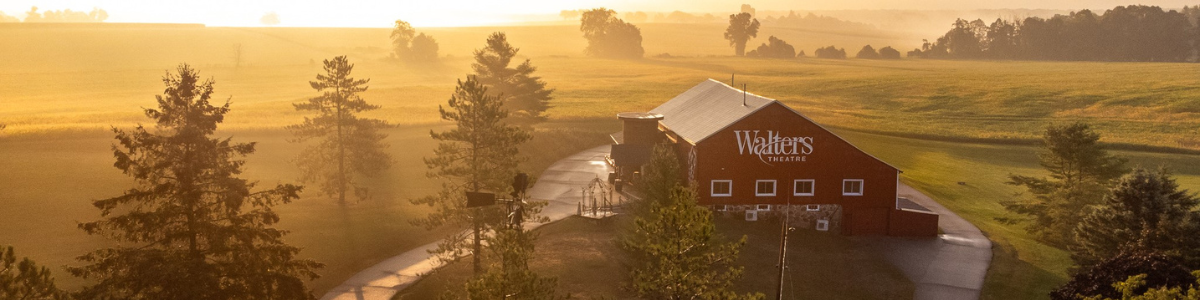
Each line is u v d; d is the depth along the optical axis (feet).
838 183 185.78
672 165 132.46
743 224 182.91
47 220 158.51
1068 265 167.94
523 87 284.61
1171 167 284.61
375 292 130.93
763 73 647.15
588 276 136.05
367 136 187.73
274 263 110.01
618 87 510.17
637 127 214.28
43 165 202.08
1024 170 275.59
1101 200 184.03
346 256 147.43
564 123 331.57
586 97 451.53
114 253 100.83
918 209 192.03
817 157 185.16
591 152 265.34
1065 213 185.47
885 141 319.27
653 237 95.14
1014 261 168.96
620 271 138.62
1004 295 148.56
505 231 94.12
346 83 187.21
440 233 163.32
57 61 653.30
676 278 90.27
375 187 202.80
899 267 162.09
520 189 100.99
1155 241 142.61
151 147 103.40
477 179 134.82
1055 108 431.43
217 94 463.42
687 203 91.30
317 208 179.32
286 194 113.29
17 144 228.84
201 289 97.81
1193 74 563.07
